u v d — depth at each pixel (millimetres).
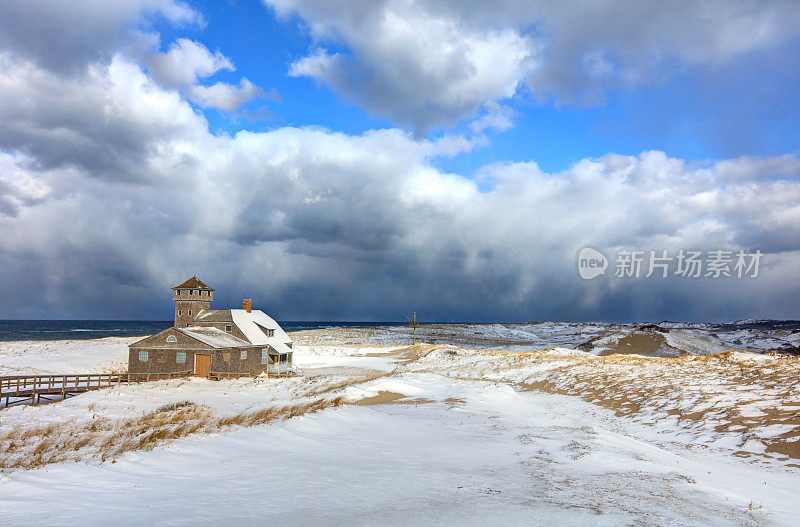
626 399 32062
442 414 27391
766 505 12172
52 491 9945
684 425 24578
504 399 34656
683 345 97938
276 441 16578
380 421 22906
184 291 68812
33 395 37438
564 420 27141
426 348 90750
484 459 15531
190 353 53469
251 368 59656
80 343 87688
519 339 158875
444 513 8953
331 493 10359
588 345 100938
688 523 9344
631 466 15219
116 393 37031
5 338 141375
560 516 9102
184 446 14703
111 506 8938
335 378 51844
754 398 26078
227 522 7949
